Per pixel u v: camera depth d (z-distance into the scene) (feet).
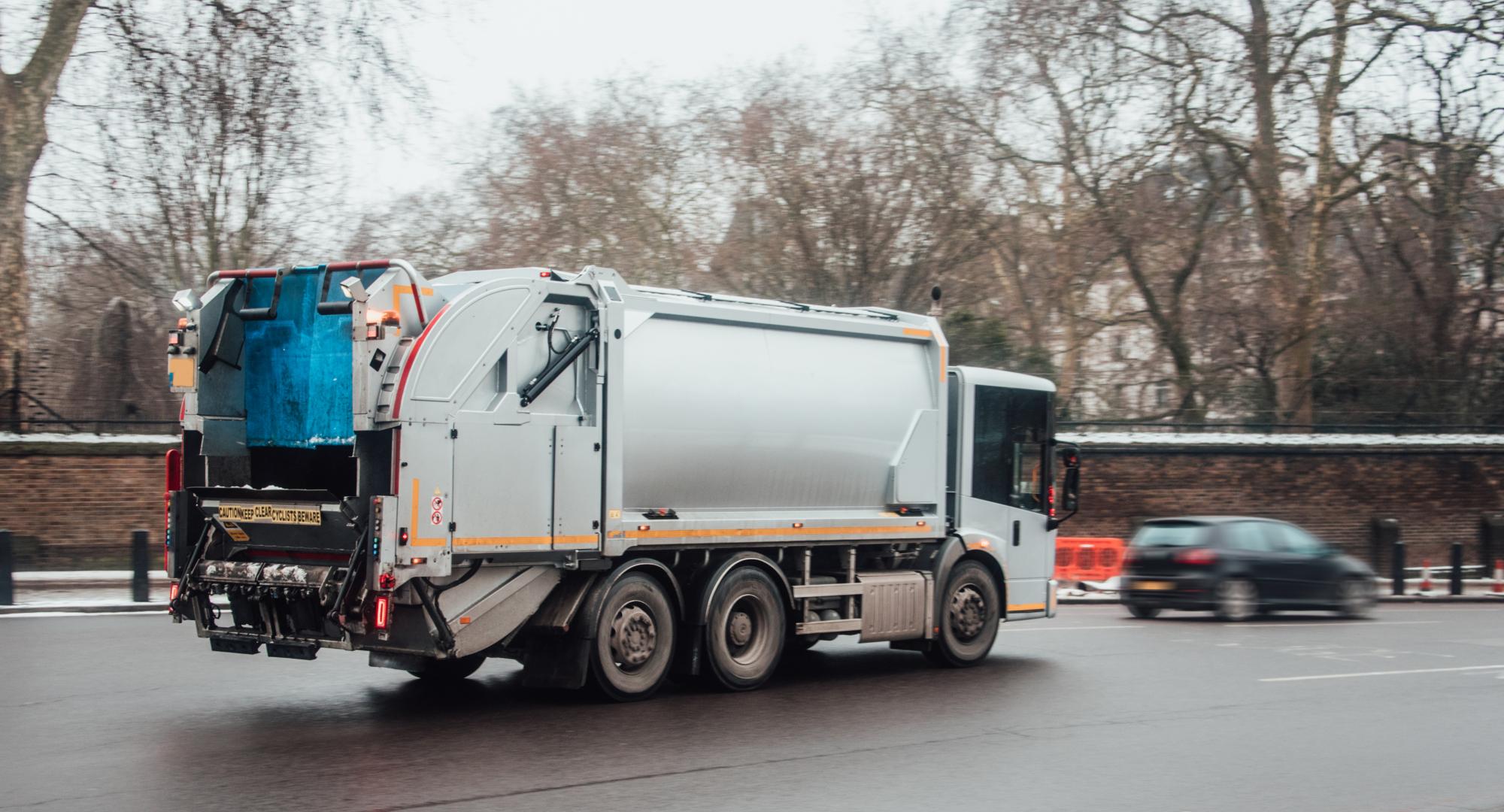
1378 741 31.89
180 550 32.96
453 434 30.27
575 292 33.09
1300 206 117.19
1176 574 66.44
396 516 29.22
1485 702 38.45
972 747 29.86
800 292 101.04
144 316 89.92
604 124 129.39
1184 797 25.36
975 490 45.47
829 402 39.93
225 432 33.45
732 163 118.52
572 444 32.78
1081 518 94.43
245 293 33.71
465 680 38.24
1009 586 46.55
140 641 45.42
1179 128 107.04
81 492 71.26
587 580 33.60
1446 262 117.29
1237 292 120.57
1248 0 108.17
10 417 74.38
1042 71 110.22
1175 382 108.06
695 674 36.09
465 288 31.83
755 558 37.40
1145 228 109.09
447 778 25.39
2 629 48.73
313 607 30.45
